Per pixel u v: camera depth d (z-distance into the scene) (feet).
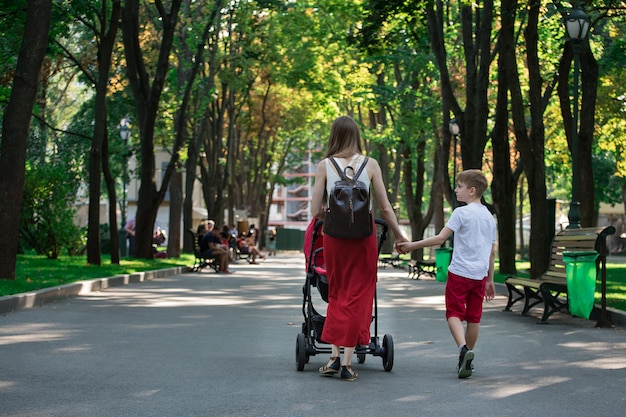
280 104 197.77
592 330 41.88
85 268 79.25
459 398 23.53
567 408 22.36
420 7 84.02
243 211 215.72
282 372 27.63
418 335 38.96
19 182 57.11
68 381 25.38
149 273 85.30
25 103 57.26
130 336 36.60
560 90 84.94
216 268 106.93
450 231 27.86
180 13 113.80
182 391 24.13
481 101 86.79
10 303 45.60
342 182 25.94
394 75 144.66
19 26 72.69
